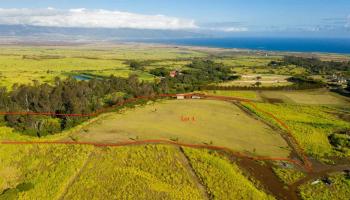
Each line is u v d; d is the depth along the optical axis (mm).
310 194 65250
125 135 91750
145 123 103500
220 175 69875
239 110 122562
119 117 109938
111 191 63688
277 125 104250
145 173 70438
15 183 68625
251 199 62219
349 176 72438
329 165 77938
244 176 71312
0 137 89750
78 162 74625
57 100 111625
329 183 69250
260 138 92812
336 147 88750
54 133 93062
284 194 65312
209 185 66062
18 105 108688
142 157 77438
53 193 63344
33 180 68250
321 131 101312
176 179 68188
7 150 82125
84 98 120750
